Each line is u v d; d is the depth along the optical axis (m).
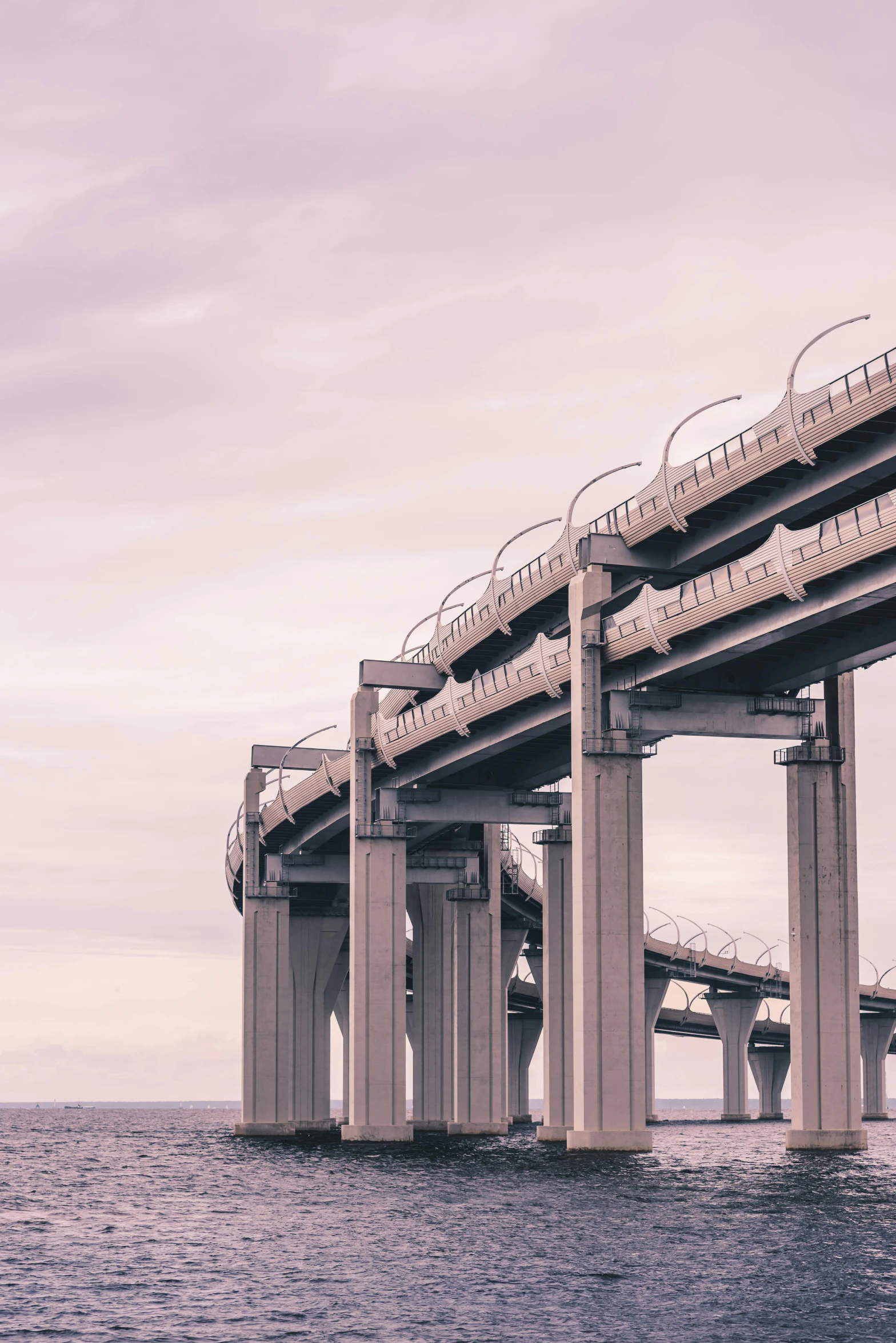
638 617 70.81
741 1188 64.31
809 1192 62.44
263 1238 55.41
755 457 65.12
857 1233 51.41
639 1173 70.12
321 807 114.81
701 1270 44.84
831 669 71.88
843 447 62.91
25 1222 63.94
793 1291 41.59
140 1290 44.53
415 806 100.75
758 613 65.56
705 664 70.38
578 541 78.12
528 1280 44.12
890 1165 72.38
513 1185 69.00
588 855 73.69
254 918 126.75
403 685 102.31
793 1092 76.50
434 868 113.25
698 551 72.94
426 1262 47.94
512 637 92.00
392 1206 63.72
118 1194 78.75
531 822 100.38
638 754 73.75
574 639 75.00
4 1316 40.88
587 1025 73.69
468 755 91.19
